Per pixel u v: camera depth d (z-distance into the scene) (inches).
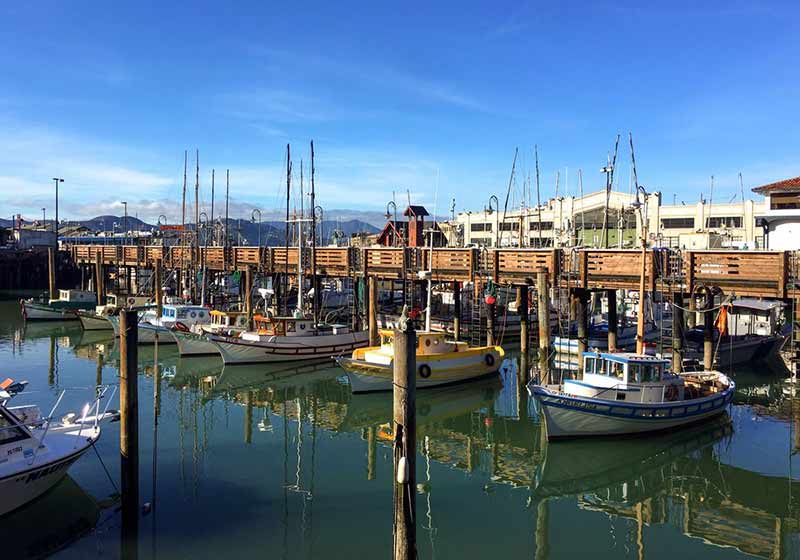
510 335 1865.2
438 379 1263.5
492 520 682.8
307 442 957.2
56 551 579.8
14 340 1900.8
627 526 673.6
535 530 660.1
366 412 1147.9
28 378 1342.3
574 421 891.4
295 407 1185.4
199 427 1034.1
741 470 844.0
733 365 1507.1
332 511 681.0
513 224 3462.1
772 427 1029.2
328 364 1569.9
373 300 1578.5
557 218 3240.7
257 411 1151.6
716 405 991.0
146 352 1723.7
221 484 758.5
